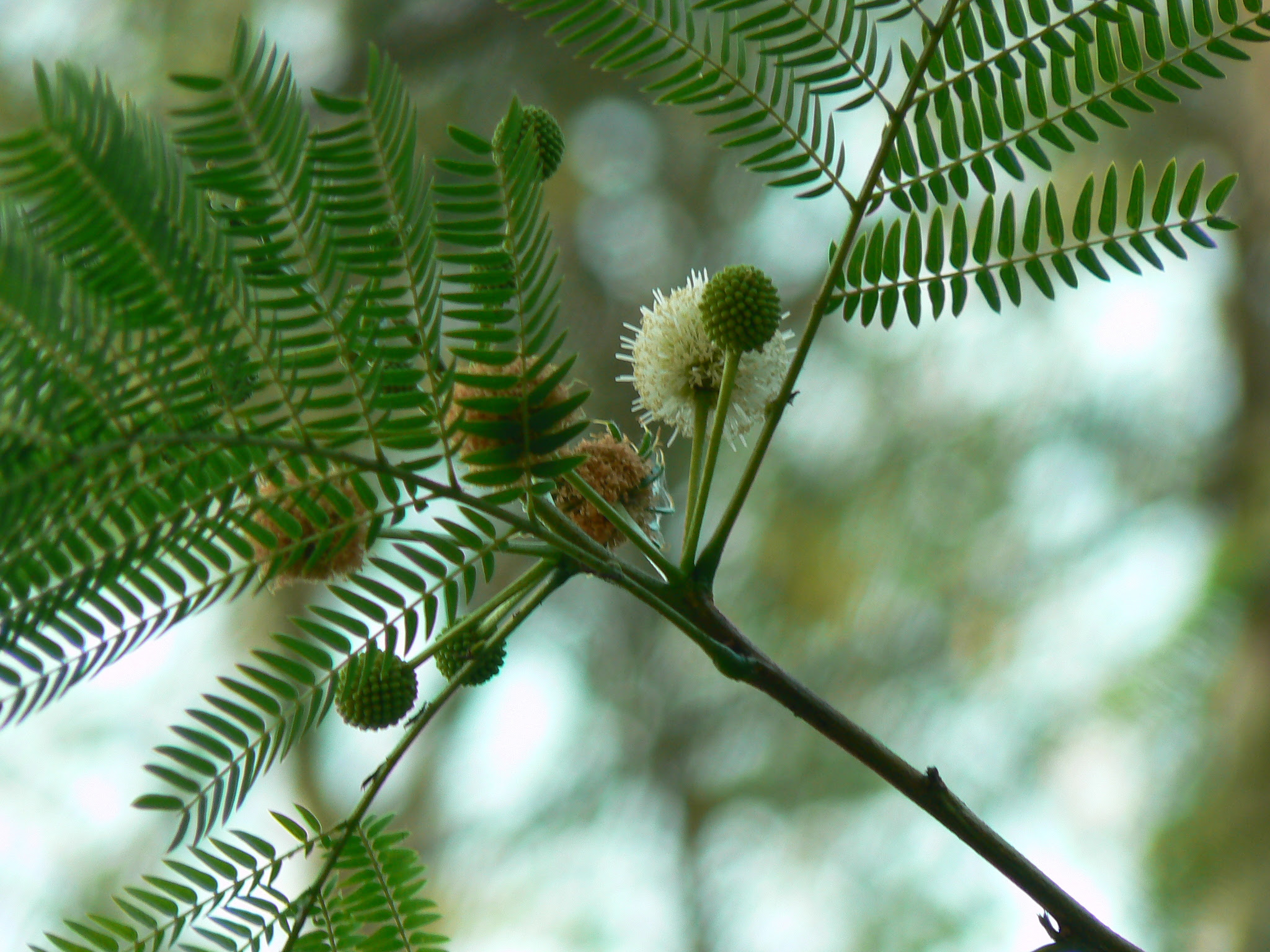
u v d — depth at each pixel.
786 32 0.62
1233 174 0.62
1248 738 1.31
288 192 0.58
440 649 0.63
